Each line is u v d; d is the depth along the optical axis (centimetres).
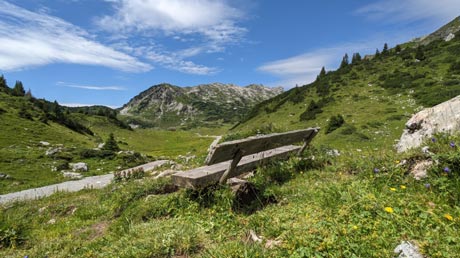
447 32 14612
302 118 8381
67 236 598
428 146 523
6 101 10081
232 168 542
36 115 9588
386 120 5694
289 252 308
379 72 10956
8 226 674
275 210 450
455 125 651
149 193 746
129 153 5906
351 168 615
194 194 552
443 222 322
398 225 333
